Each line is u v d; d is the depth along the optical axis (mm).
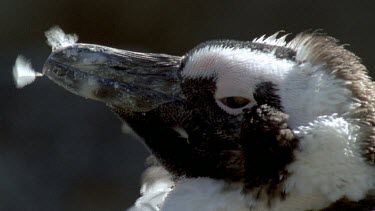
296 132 2291
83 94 2330
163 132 2328
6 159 3137
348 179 2285
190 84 2320
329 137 2287
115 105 2330
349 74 2303
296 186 2289
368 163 2289
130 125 2336
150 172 2375
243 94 2307
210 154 2311
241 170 2299
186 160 2322
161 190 2369
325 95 2297
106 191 3086
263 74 2305
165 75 2328
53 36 2355
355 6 3207
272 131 2293
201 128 2314
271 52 2312
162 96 2326
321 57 2309
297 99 2299
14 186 3092
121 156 3125
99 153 3143
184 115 2320
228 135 2307
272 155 2293
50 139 3180
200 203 2305
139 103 2328
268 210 2295
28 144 3170
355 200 2285
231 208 2299
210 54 2316
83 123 3197
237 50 2314
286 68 2305
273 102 2301
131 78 2330
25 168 3127
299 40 2318
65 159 3146
